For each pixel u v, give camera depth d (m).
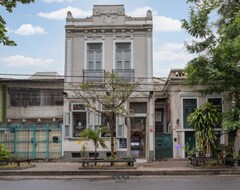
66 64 27.41
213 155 21.36
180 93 27.59
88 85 24.05
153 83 27.92
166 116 30.27
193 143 27.23
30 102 30.61
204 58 21.55
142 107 27.14
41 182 16.02
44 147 26.92
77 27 27.53
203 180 16.27
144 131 27.05
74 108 27.12
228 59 20.45
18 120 30.27
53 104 30.56
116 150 26.44
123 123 26.77
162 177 17.84
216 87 22.44
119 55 27.52
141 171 18.95
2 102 30.19
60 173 19.03
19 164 21.20
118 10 27.62
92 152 26.41
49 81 30.72
